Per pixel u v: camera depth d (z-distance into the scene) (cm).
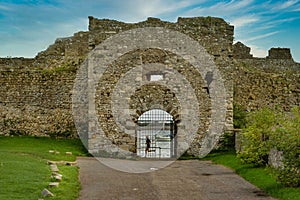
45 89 3005
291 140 1519
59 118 2972
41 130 2994
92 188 1577
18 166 1758
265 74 3212
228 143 2622
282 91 3127
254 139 1920
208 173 1958
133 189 1580
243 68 3259
